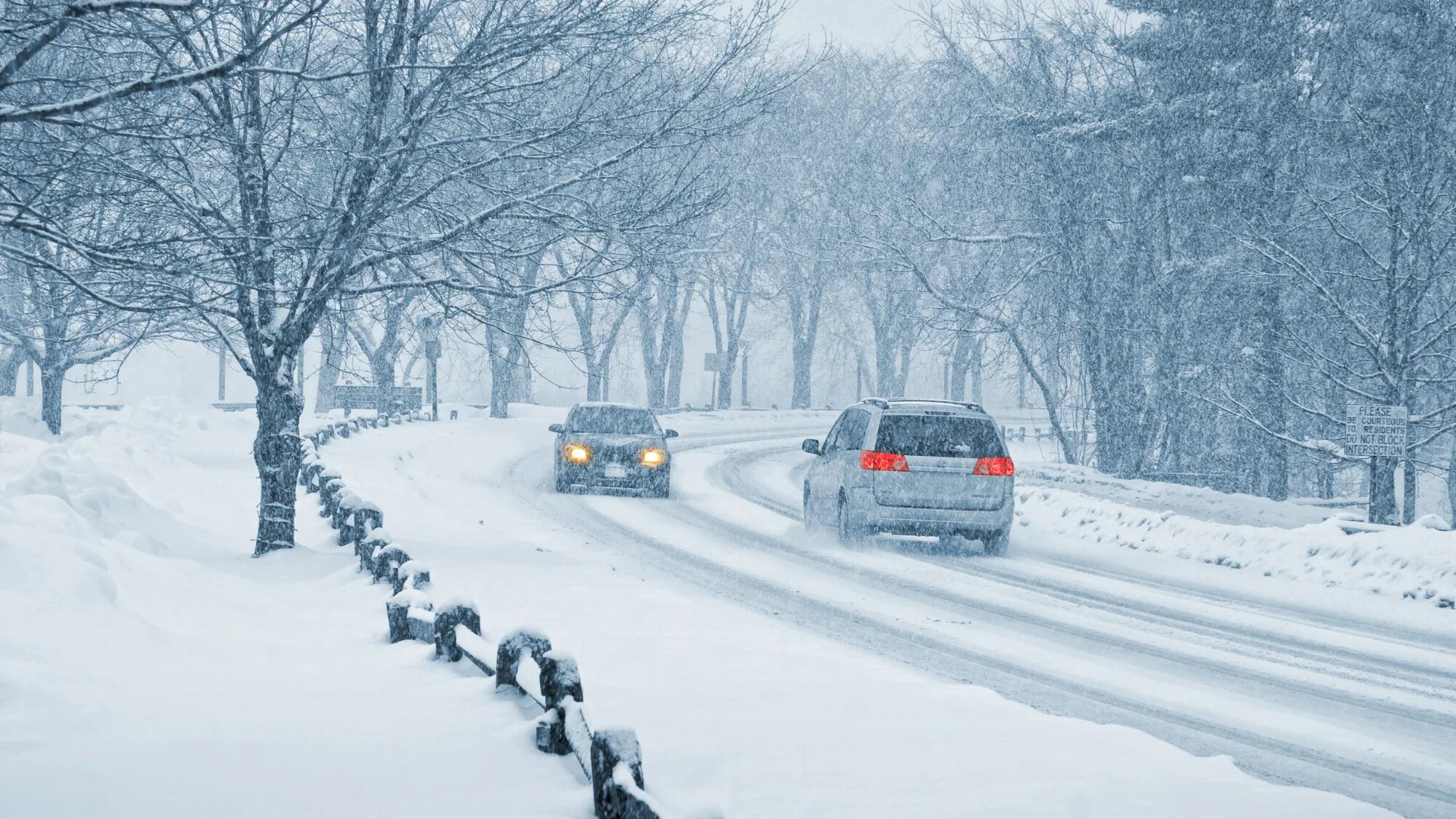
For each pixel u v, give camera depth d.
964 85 53.84
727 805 7.09
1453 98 36.56
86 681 9.84
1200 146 44.28
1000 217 54.81
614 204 18.48
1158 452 58.16
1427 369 42.53
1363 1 39.44
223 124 16.22
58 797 6.97
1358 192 37.06
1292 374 47.47
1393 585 20.23
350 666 11.52
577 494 34.44
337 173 17.80
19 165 12.57
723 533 26.98
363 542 17.94
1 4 11.96
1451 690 13.13
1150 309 48.53
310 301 18.95
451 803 6.97
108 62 14.68
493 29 16.78
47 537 12.71
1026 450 81.12
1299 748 10.40
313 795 7.13
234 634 12.84
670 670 11.62
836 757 8.26
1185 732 10.84
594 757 6.59
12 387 49.97
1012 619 16.97
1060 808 7.06
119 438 32.12
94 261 11.12
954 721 9.53
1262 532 23.92
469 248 18.38
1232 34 43.62
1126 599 19.25
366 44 17.12
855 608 17.52
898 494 23.78
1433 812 8.65
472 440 51.56
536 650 10.02
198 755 8.03
